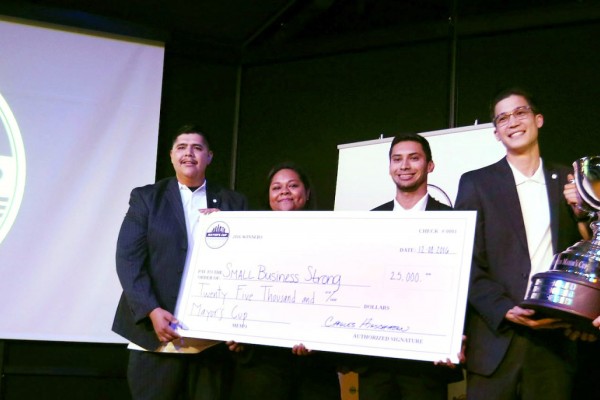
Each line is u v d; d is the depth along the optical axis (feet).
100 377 11.82
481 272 7.36
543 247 7.31
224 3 12.35
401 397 8.15
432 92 11.77
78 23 12.01
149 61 12.48
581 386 9.70
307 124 12.79
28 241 11.40
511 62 11.05
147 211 8.78
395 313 7.36
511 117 7.65
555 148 10.46
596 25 10.44
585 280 6.45
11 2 11.70
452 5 11.64
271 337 7.84
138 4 12.45
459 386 9.91
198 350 8.42
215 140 13.16
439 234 7.48
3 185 11.41
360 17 13.17
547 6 10.69
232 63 13.37
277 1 12.25
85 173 11.83
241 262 8.35
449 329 7.07
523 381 6.98
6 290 11.20
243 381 8.64
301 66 13.03
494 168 7.78
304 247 8.11
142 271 8.46
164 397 8.40
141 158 12.14
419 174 8.70
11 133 11.57
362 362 8.21
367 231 7.85
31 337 11.19
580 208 7.00
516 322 6.93
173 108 12.97
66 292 11.44
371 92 12.34
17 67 11.76
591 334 6.91
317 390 8.66
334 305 7.69
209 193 9.23
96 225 11.73
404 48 12.15
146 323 8.36
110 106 12.13
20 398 11.51
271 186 9.57
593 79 10.34
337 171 11.88
